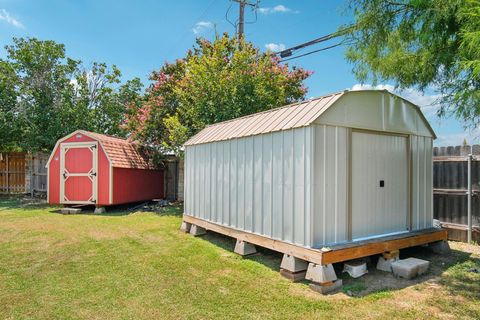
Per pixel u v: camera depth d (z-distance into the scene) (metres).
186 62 12.47
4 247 5.71
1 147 14.62
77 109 14.06
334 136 4.30
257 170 4.96
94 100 15.59
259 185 4.90
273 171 4.62
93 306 3.35
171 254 5.32
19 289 3.78
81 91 15.07
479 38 3.17
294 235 4.21
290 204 4.30
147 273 4.39
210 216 6.20
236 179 5.45
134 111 13.11
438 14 3.83
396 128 5.11
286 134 4.41
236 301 3.51
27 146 13.20
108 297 3.58
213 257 5.14
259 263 4.84
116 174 10.30
